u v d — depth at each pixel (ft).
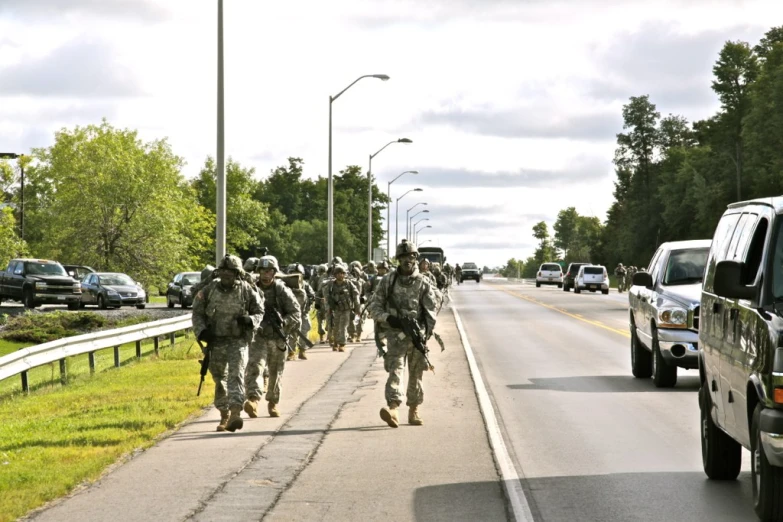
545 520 32.32
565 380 74.28
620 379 75.00
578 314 174.91
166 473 40.01
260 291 52.39
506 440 47.96
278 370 55.77
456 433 49.70
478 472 39.99
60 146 299.79
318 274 113.39
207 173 541.34
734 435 34.63
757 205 36.32
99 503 34.83
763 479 30.55
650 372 75.15
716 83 428.15
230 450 45.19
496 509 33.65
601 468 41.09
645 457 43.52
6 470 39.99
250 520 32.19
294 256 638.53
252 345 54.80
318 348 105.40
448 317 165.07
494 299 249.55
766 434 29.53
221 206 103.50
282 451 44.83
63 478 38.24
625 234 551.59
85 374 84.43
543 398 63.93
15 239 249.55
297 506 34.12
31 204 406.00
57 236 293.23
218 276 51.75
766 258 32.53
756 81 373.20
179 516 32.76
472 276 506.07
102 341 85.35
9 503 33.91
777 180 348.79
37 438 48.96
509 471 40.01
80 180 289.94
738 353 33.60
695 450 45.24
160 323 102.27
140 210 291.38
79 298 208.64
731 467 38.22
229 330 50.62
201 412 58.29
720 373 36.29
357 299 101.71
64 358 80.59
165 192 295.28
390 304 51.98
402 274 52.16
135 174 290.56
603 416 55.88
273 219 645.51
